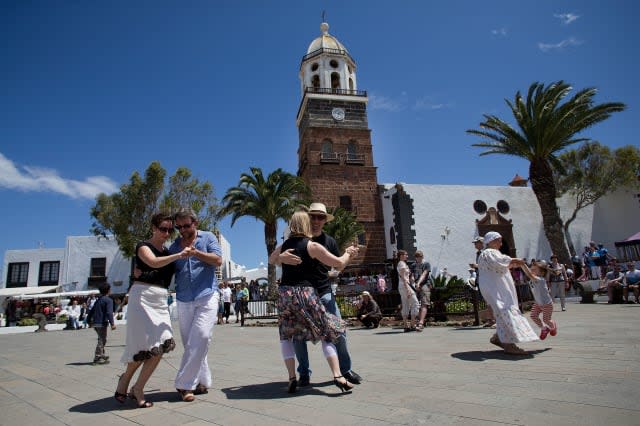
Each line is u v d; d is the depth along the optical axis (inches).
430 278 495.8
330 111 1350.9
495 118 928.3
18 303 1397.6
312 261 174.9
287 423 129.6
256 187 981.2
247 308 761.0
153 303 167.2
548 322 254.7
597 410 123.8
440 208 1230.9
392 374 195.2
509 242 1269.7
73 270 1517.0
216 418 140.3
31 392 208.2
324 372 211.3
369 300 491.8
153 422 140.2
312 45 1460.4
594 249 932.0
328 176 1290.6
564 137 874.1
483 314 443.8
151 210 1234.6
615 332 282.7
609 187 1280.8
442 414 129.0
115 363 307.4
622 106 800.9
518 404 134.7
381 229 1282.0
